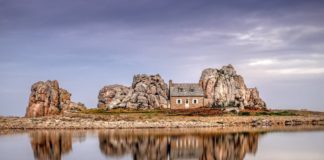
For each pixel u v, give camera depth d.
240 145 89.50
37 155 78.56
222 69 161.12
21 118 137.12
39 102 146.25
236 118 133.38
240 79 160.50
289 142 93.81
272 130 117.38
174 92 151.88
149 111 142.12
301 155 77.69
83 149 84.62
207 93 154.50
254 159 74.31
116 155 78.06
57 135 107.75
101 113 138.50
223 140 97.00
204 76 158.25
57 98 149.75
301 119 138.62
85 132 114.12
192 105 151.75
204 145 89.69
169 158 75.50
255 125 132.75
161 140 96.81
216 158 75.50
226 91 154.50
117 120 129.88
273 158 75.00
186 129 120.00
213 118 132.25
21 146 89.38
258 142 94.06
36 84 149.38
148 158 75.50
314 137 102.44
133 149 84.38
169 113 138.62
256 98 160.12
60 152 81.44
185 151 82.25
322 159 73.75
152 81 156.00
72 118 133.12
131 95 152.00
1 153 80.69
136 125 125.81
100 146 88.25
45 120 132.75
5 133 114.25
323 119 140.75
